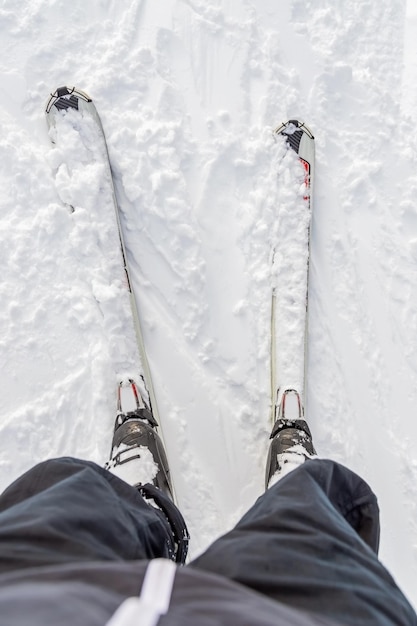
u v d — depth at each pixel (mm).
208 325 1294
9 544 507
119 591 376
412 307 1356
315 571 528
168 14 1427
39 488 689
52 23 1387
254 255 1338
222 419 1247
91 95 1346
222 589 406
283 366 1280
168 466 1149
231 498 1204
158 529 759
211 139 1376
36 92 1346
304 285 1321
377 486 1260
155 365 1267
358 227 1388
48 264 1262
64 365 1221
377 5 1521
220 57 1422
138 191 1309
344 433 1278
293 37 1460
